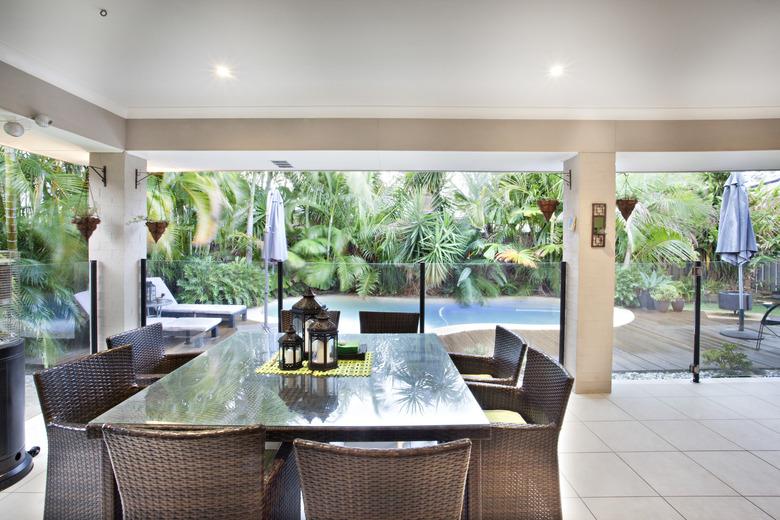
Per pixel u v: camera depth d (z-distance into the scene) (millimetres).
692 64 2850
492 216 7840
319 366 2072
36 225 5031
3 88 2682
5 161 4566
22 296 3424
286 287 4480
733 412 3436
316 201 7879
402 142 3770
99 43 2566
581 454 2727
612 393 3887
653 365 4375
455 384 1892
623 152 3822
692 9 2195
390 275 4406
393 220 7852
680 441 2916
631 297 4355
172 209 7051
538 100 3559
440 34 2465
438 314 4379
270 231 4477
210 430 1333
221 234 7477
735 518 2088
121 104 3629
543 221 7734
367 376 2004
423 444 2203
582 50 2658
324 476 1146
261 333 2986
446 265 4371
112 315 3822
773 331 4402
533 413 2025
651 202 7195
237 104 3660
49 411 1726
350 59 2787
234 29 2406
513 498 1693
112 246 3809
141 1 2125
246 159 4156
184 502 1253
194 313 4332
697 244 7398
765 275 4422
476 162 4266
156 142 3771
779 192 6797
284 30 2418
